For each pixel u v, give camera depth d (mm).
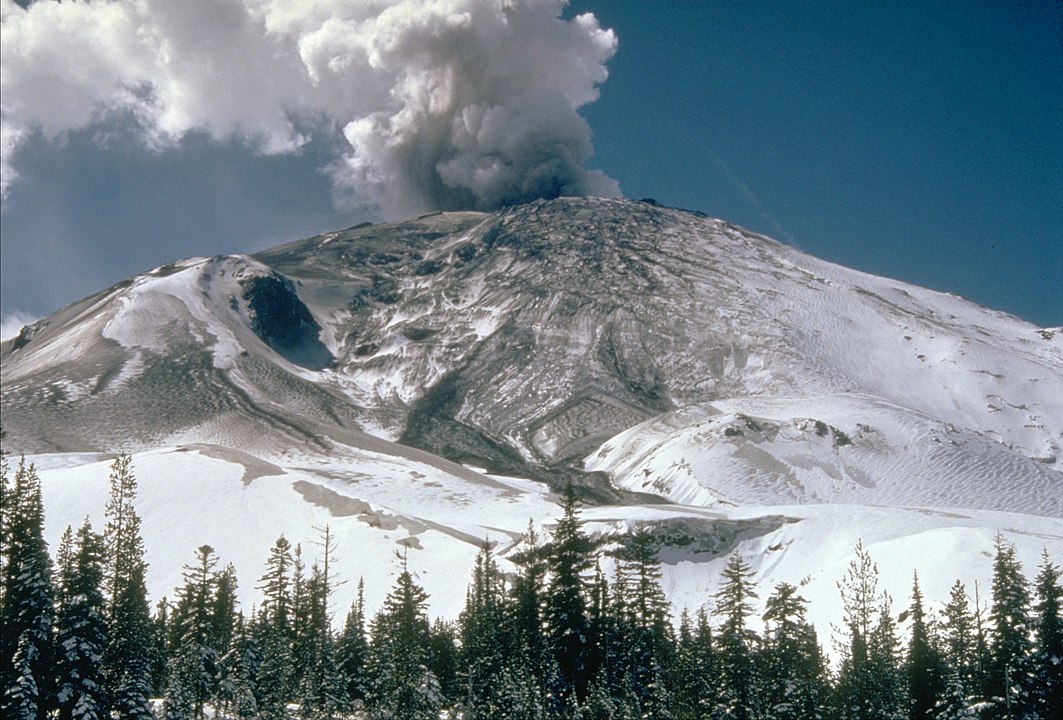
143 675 65938
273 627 84875
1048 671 64438
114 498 91812
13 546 64562
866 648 76562
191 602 85375
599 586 73562
